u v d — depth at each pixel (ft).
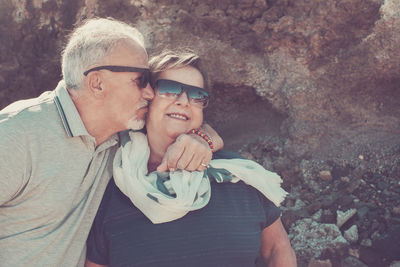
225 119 14.21
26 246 5.35
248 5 12.98
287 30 12.58
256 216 6.36
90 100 5.81
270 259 6.74
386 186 10.68
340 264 9.09
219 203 6.15
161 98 6.40
